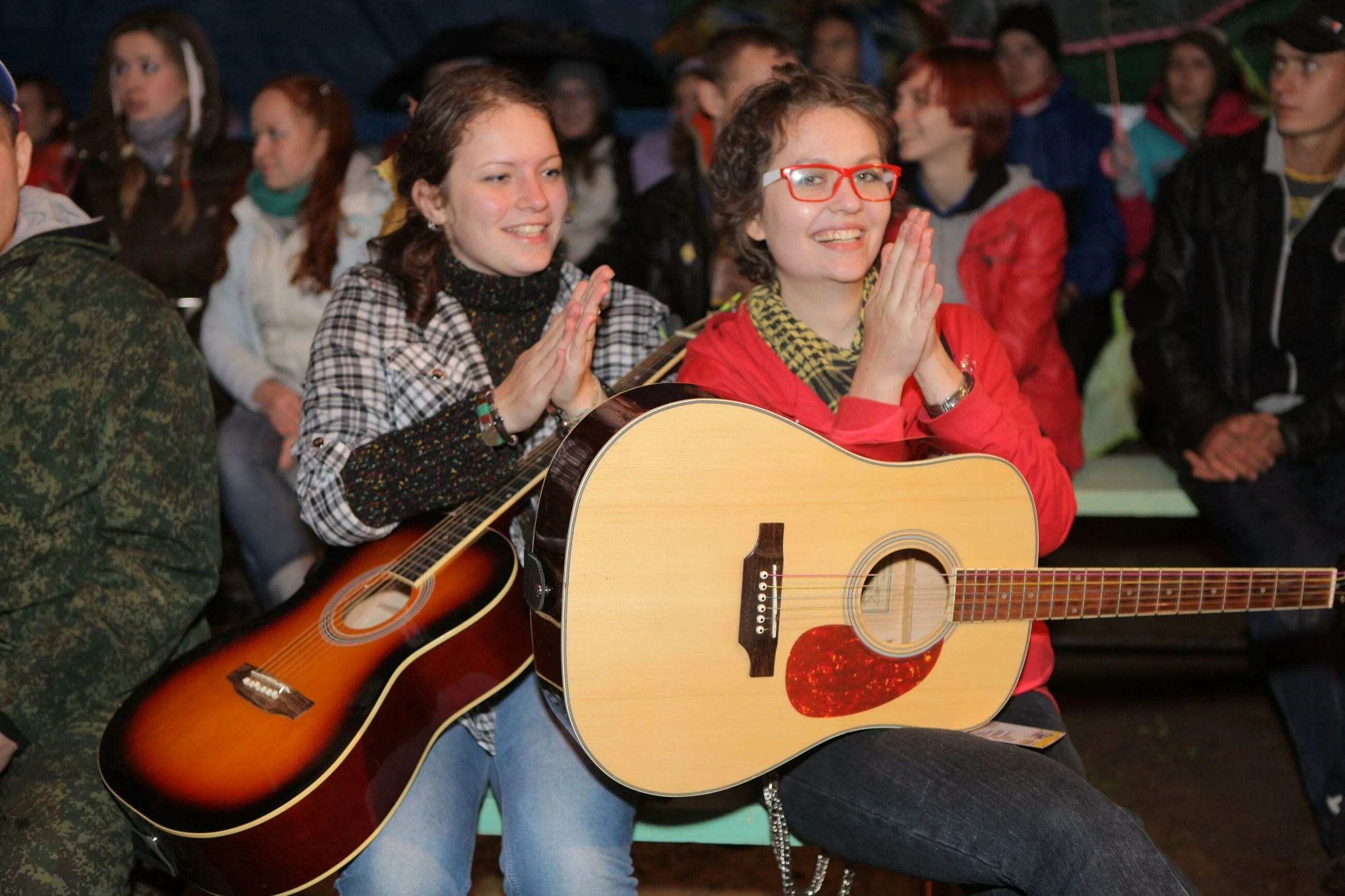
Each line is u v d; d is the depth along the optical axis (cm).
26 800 178
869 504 175
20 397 196
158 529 197
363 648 177
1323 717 272
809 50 390
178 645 203
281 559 362
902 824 168
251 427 363
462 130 195
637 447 165
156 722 171
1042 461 194
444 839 180
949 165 343
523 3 436
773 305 201
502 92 196
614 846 183
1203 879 270
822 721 176
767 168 193
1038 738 182
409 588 189
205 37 377
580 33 396
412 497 190
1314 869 273
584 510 164
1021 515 184
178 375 203
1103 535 466
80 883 172
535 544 169
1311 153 309
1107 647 383
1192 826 293
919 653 181
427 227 207
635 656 167
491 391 190
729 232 204
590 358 188
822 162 189
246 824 159
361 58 436
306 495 194
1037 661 202
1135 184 394
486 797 204
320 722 169
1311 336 314
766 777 185
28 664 188
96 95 377
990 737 183
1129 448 434
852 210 188
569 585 164
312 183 356
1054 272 345
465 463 189
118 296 201
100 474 197
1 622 199
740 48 337
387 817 174
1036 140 390
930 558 184
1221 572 192
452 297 206
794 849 289
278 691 173
